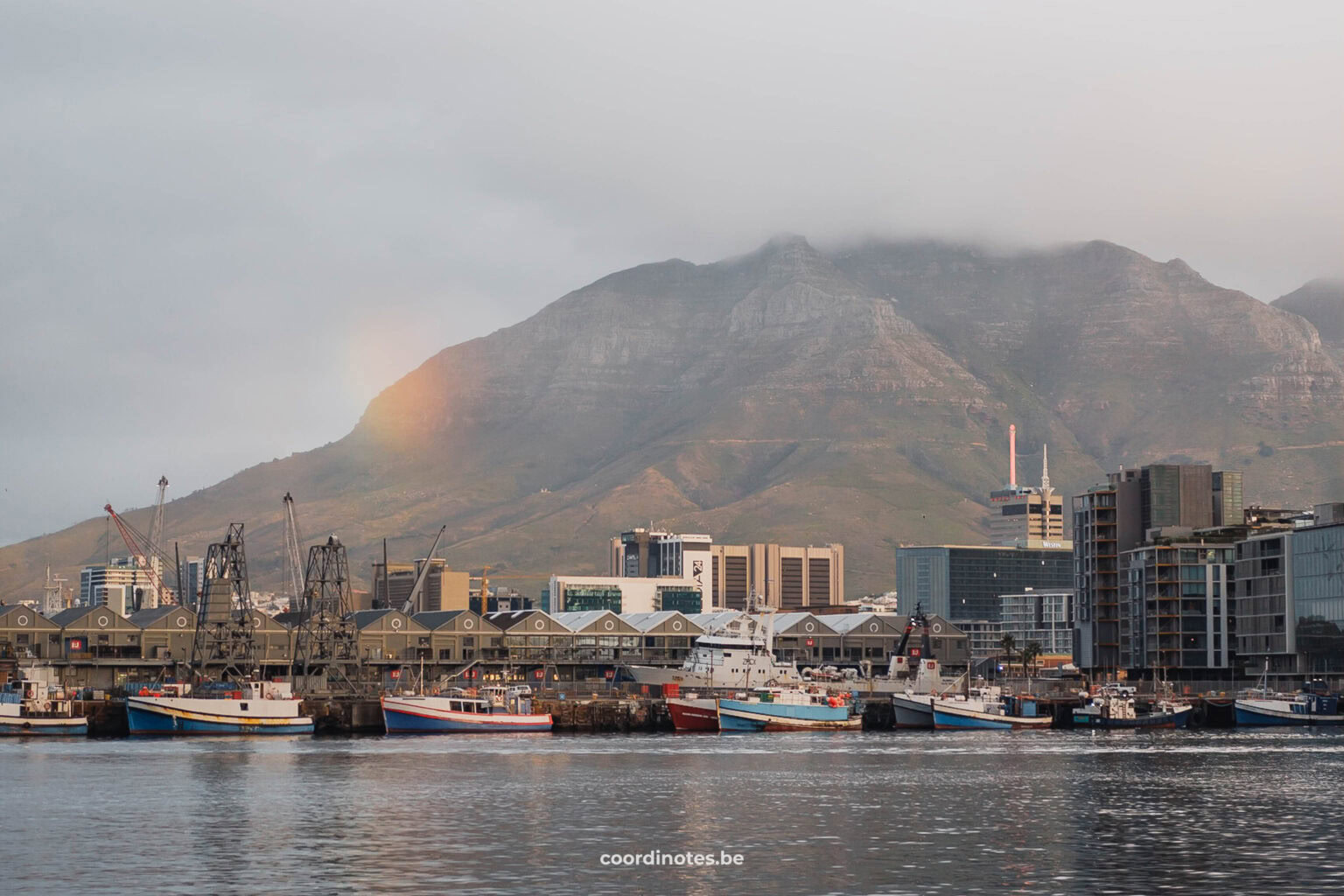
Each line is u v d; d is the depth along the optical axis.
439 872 130.38
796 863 135.38
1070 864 134.25
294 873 129.38
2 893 120.75
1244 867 132.62
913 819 165.12
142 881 125.94
